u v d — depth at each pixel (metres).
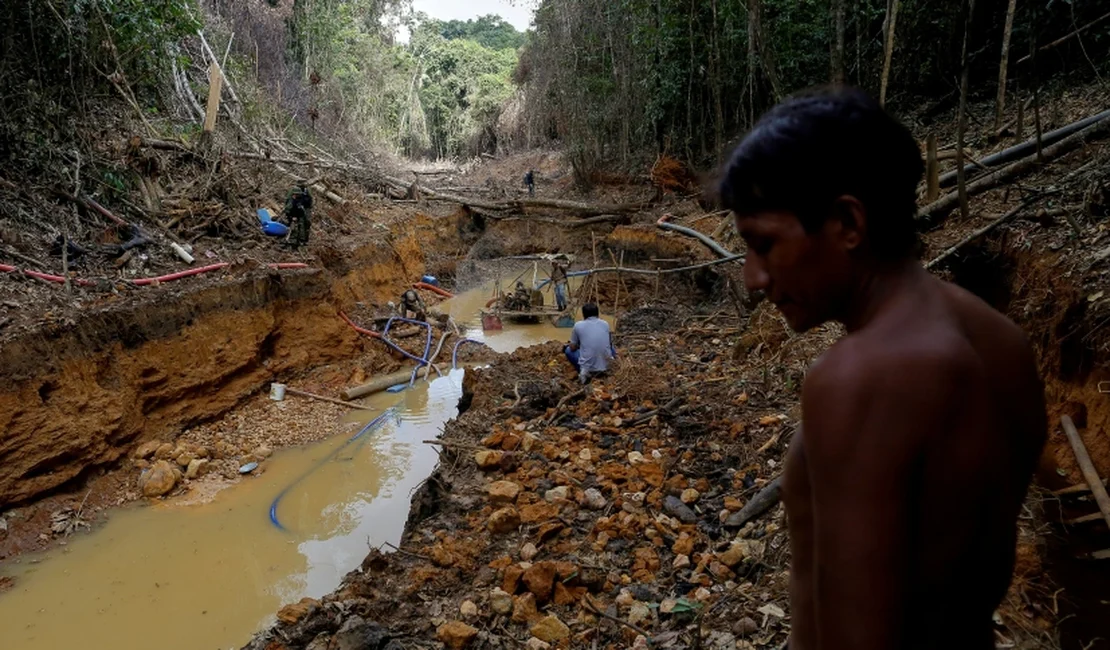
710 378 7.23
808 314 0.94
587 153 24.36
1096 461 3.83
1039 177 6.73
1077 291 4.43
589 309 8.28
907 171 0.87
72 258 9.62
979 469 0.81
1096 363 4.04
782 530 4.21
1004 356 0.89
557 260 16.33
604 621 3.86
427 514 5.65
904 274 0.90
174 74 16.33
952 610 0.91
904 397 0.78
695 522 4.66
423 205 21.25
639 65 21.69
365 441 9.74
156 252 10.67
